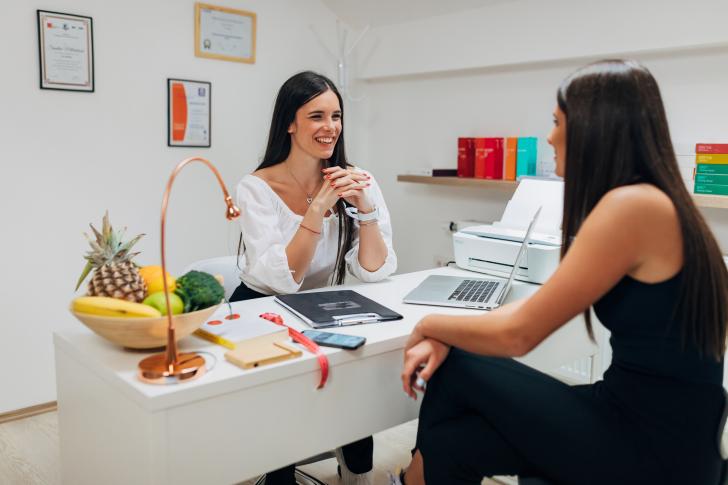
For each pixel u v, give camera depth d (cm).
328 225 202
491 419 125
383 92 383
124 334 120
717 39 230
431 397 134
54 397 285
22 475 222
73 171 280
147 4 294
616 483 114
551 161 296
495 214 321
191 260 324
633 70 115
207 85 318
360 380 136
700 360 112
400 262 384
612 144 113
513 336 117
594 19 265
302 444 128
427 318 134
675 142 240
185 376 112
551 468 119
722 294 110
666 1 242
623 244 107
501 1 298
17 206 266
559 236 197
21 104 263
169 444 109
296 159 198
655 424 113
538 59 287
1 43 255
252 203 192
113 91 288
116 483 122
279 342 132
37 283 275
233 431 117
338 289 185
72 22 271
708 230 111
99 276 125
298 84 192
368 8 351
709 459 112
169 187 118
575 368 281
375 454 240
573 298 111
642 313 112
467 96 334
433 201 357
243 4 327
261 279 183
